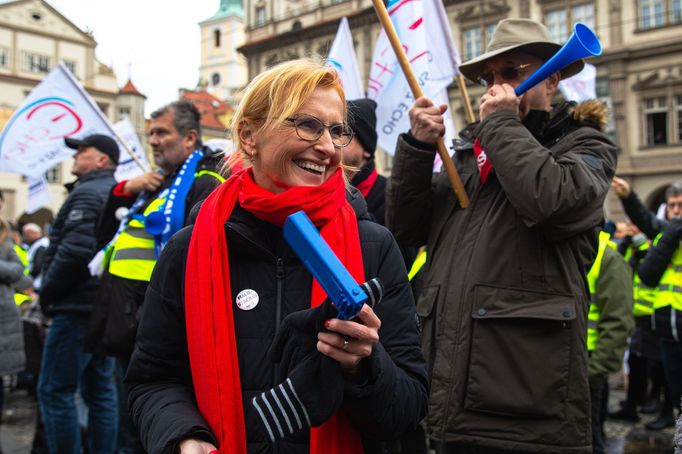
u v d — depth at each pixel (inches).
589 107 92.6
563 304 83.7
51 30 1369.3
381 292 49.1
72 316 157.4
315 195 59.6
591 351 159.6
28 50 1343.5
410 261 130.6
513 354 82.9
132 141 259.0
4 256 173.0
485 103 88.8
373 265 63.0
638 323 219.8
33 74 1353.3
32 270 312.0
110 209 143.5
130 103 1434.5
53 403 156.3
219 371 57.9
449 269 91.4
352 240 62.0
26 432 215.8
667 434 207.3
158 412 58.8
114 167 173.8
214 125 1676.9
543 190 80.7
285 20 1321.4
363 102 134.6
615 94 943.0
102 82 1417.3
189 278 61.7
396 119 171.9
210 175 125.4
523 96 94.1
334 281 46.3
